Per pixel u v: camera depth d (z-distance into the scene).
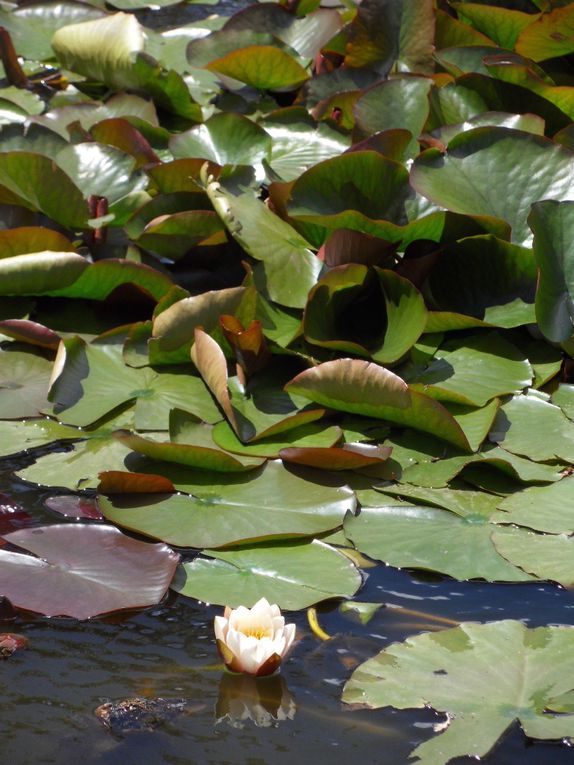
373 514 2.26
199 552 2.15
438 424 2.44
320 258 2.96
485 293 2.97
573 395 2.71
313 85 4.11
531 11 4.43
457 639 1.84
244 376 2.67
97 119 4.02
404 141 3.24
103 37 4.25
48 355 2.88
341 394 2.50
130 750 1.58
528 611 1.97
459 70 3.87
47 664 1.78
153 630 1.89
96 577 2.02
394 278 2.80
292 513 2.25
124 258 3.26
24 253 3.08
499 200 3.08
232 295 2.72
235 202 3.18
